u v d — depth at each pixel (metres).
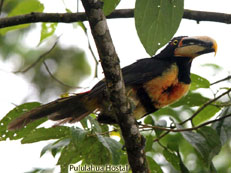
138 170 7.84
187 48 9.64
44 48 16.12
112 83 7.11
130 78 9.27
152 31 6.92
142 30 6.91
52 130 8.31
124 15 9.62
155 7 6.86
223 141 9.29
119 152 7.91
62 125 8.62
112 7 7.06
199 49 9.62
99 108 9.38
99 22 6.71
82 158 8.73
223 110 9.65
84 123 8.31
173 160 9.27
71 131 7.61
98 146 8.29
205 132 9.12
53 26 10.48
